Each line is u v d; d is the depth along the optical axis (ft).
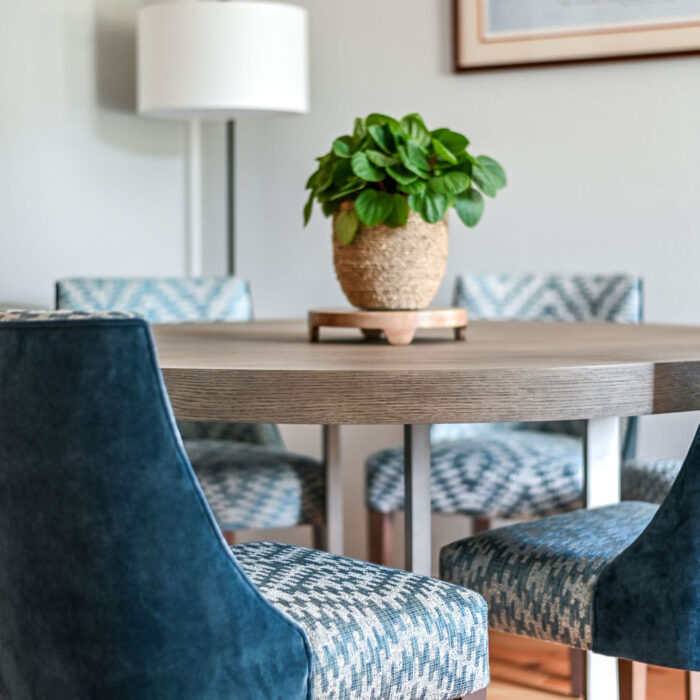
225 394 3.96
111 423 3.05
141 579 3.14
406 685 3.70
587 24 9.71
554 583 4.18
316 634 3.53
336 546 7.19
